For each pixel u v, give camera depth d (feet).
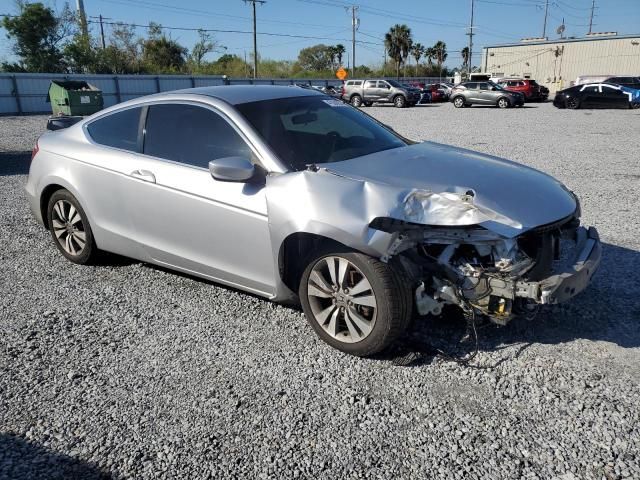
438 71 305.53
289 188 10.92
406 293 10.16
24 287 14.75
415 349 10.87
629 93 88.07
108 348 11.45
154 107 13.88
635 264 15.37
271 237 11.15
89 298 13.93
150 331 12.12
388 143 13.71
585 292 13.47
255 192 11.45
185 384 10.11
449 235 9.93
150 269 15.79
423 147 13.79
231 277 12.42
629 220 20.03
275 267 11.41
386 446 8.36
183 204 12.57
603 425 8.66
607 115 75.36
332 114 13.99
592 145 42.22
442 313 12.07
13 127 67.10
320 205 10.39
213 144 12.55
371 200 10.09
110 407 9.48
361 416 9.07
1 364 10.89
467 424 8.80
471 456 8.10
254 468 7.98
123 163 13.83
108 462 8.18
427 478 7.70
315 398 9.59
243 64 237.45
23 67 142.72
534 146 42.19
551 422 8.78
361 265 10.16
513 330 11.66
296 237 11.11
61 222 16.10
